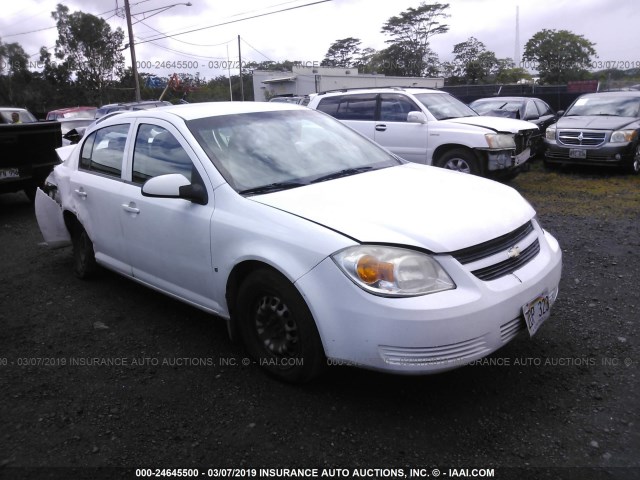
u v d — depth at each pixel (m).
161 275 3.98
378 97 9.77
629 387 3.10
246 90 62.66
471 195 3.34
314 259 2.81
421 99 9.50
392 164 4.15
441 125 8.94
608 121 10.38
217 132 3.79
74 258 5.39
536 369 3.33
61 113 21.22
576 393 3.07
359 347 2.72
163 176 3.45
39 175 8.92
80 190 4.75
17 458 2.71
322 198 3.22
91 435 2.88
